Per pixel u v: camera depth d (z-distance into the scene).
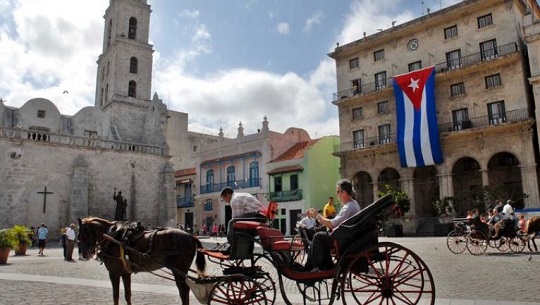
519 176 37.88
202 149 57.75
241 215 8.38
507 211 19.11
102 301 9.82
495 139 36.38
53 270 16.83
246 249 7.88
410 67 43.94
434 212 43.22
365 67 47.50
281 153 51.62
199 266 8.20
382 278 7.11
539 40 34.75
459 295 9.41
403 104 41.12
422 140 39.28
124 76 47.47
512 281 10.87
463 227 19.34
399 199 36.00
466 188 40.97
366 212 7.20
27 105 40.09
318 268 7.54
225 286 8.64
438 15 41.44
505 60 36.53
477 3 38.88
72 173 35.94
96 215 36.34
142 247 8.45
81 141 36.88
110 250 8.80
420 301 8.98
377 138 44.94
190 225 58.56
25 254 24.91
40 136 35.00
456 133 37.88
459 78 39.91
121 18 48.81
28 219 33.41
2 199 32.25
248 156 51.25
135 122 46.97
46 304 9.44
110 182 37.72
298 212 45.97
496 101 37.41
